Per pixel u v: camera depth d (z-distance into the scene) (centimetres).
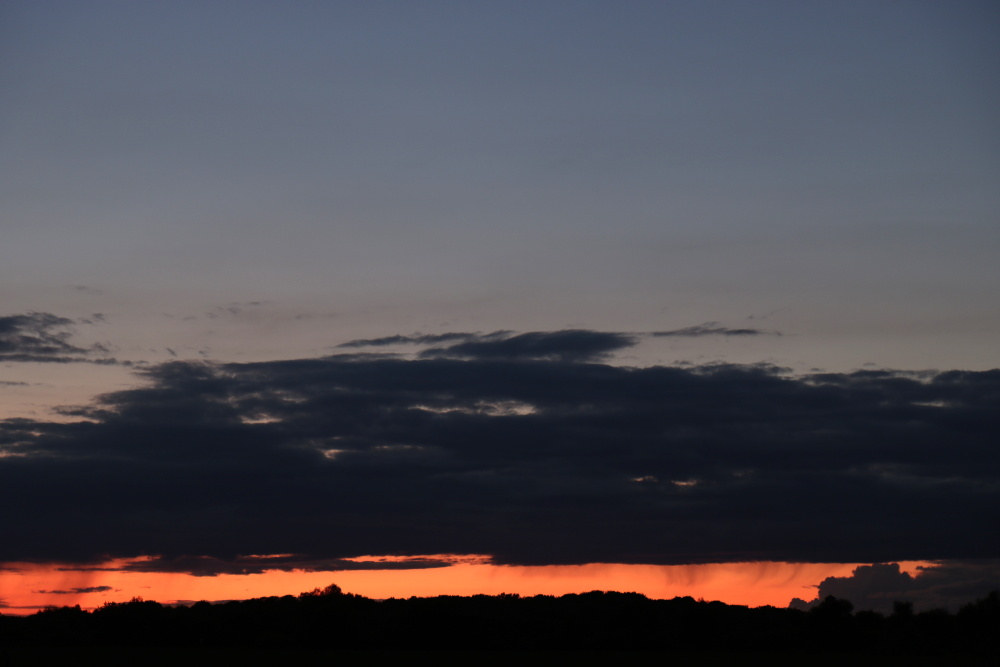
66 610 8800
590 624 8944
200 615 8544
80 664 5584
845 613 8450
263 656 6425
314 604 9044
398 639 8038
